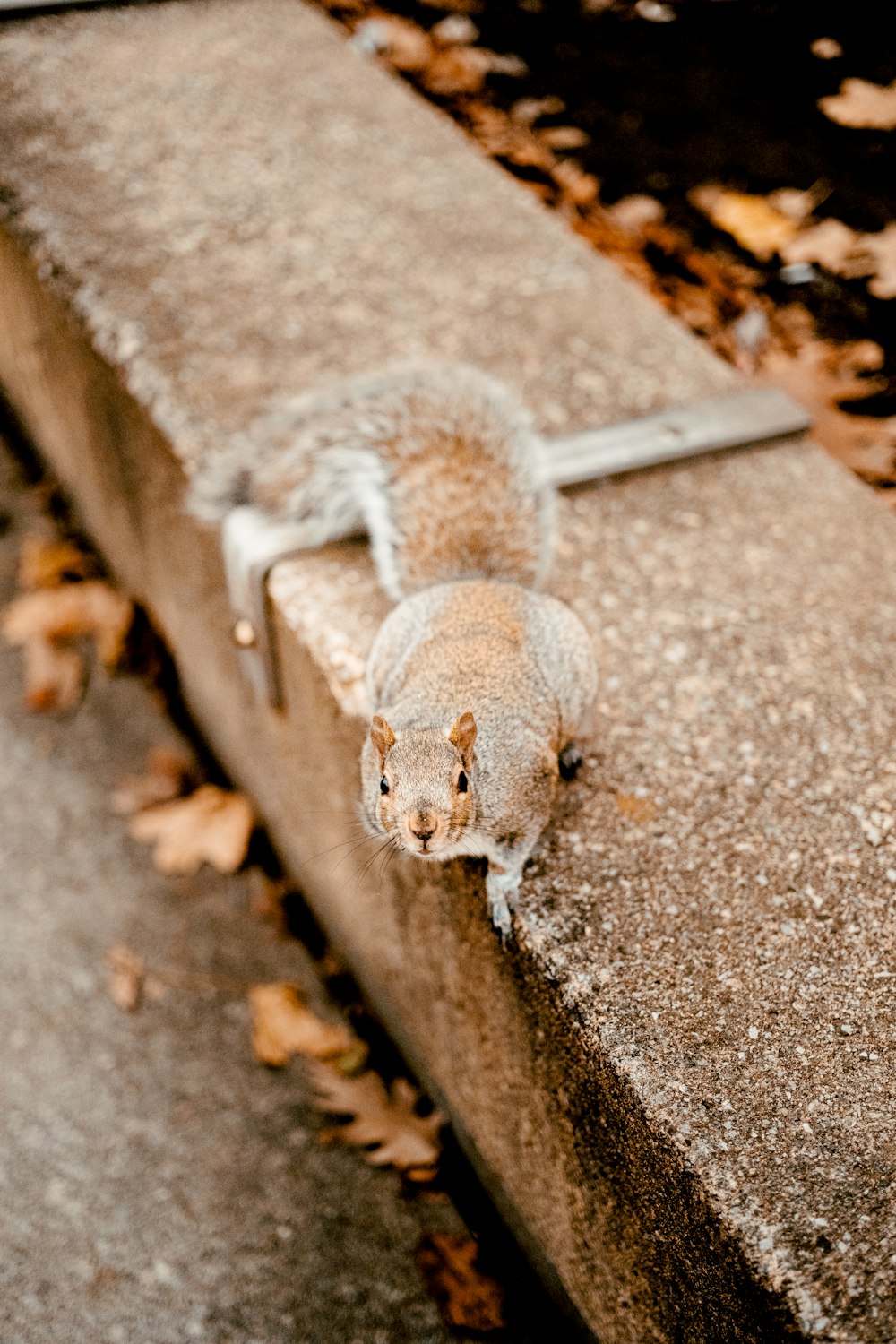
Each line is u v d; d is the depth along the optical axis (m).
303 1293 2.49
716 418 2.89
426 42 4.91
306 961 3.05
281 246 3.29
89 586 3.82
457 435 2.60
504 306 3.20
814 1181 1.60
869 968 1.85
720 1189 1.59
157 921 3.12
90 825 3.31
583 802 2.09
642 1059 1.73
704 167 4.25
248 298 3.10
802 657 2.37
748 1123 1.66
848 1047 1.75
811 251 3.90
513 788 1.85
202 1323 2.45
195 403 2.78
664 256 3.92
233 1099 2.79
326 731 2.41
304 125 3.76
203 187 3.46
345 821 2.53
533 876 1.97
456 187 3.59
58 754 3.47
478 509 2.43
